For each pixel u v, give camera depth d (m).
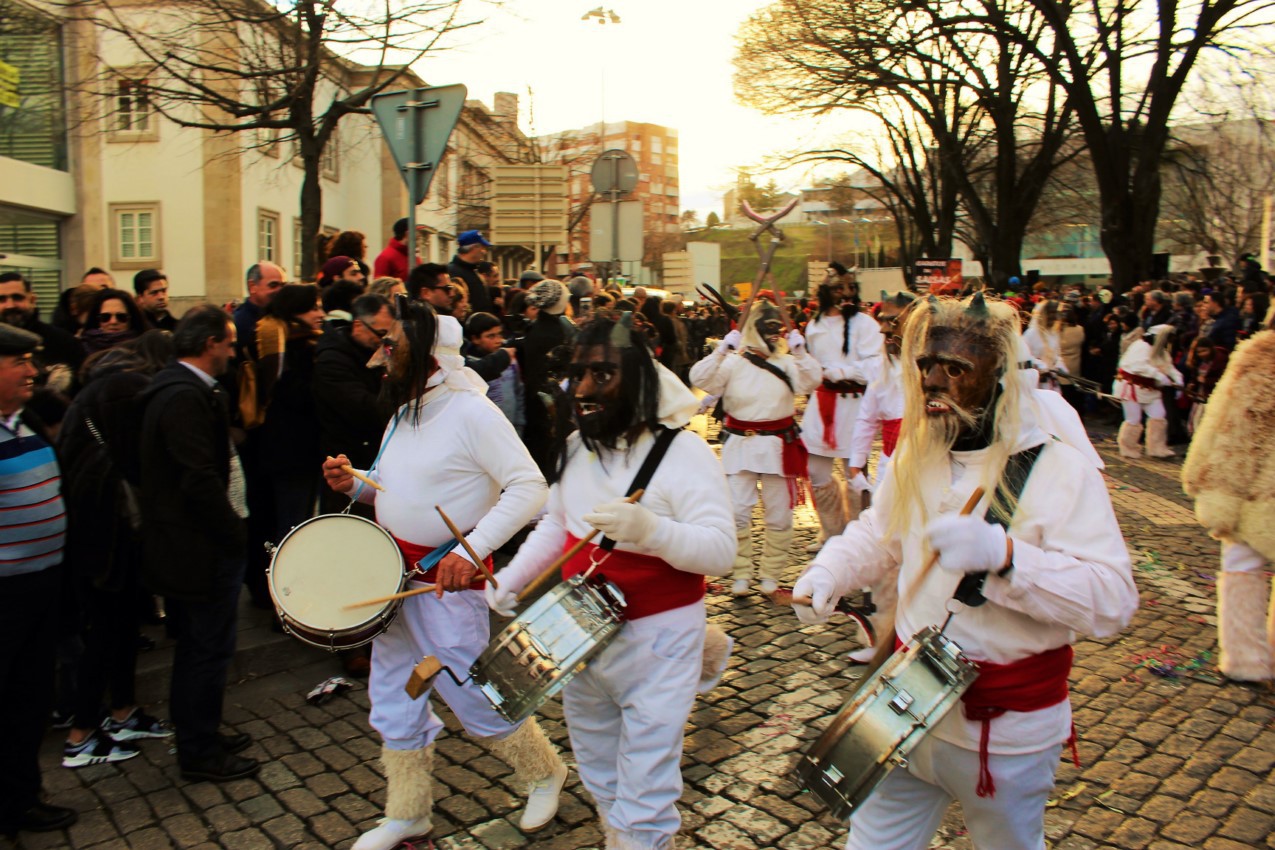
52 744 4.30
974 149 29.70
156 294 6.31
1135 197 21.58
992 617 2.11
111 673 4.15
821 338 6.66
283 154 24.38
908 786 2.32
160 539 3.76
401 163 6.62
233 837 3.52
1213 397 4.77
